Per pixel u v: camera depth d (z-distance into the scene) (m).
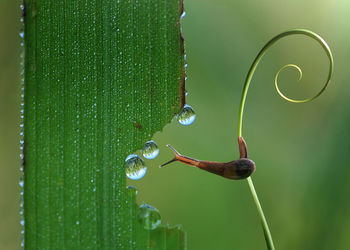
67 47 0.23
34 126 0.23
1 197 0.28
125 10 0.23
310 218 0.28
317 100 0.29
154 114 0.23
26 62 0.23
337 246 0.28
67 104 0.23
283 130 0.29
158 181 0.28
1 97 0.28
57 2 0.23
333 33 0.29
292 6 0.29
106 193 0.23
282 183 0.28
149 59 0.23
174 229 0.23
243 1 0.29
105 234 0.23
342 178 0.28
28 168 0.23
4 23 0.27
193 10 0.28
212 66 0.28
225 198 0.28
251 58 0.29
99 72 0.23
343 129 0.28
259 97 0.29
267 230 0.24
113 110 0.23
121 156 0.23
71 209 0.23
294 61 0.29
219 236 0.28
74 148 0.23
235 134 0.28
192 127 0.28
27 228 0.23
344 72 0.29
